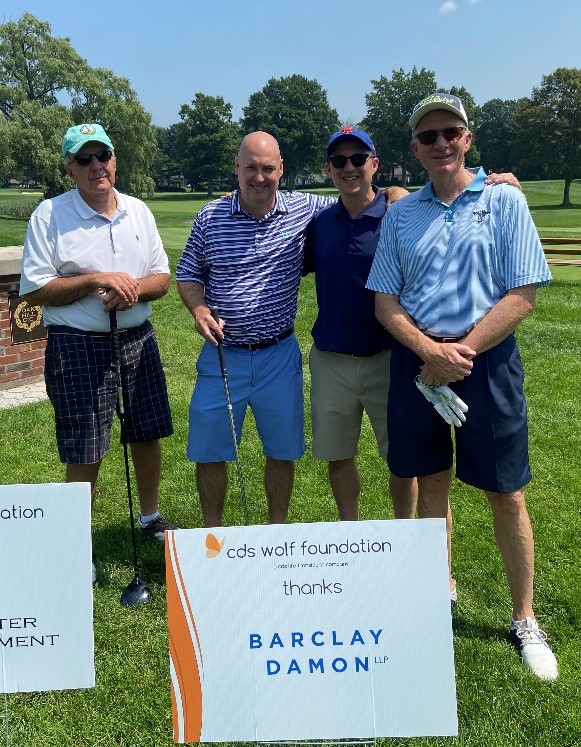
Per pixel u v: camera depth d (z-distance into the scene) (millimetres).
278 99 97312
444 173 2385
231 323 3023
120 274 2908
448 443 2605
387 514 3707
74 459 3084
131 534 3289
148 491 3477
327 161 2844
